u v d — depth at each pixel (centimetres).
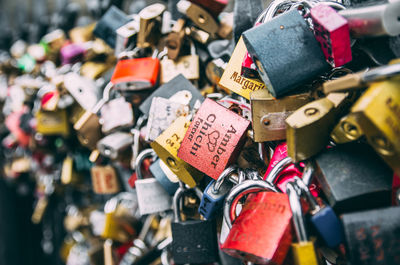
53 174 244
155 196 141
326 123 93
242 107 118
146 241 190
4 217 331
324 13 95
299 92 103
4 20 340
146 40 149
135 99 149
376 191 88
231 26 144
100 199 244
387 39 98
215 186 111
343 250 93
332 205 91
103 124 164
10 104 259
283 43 98
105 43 177
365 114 78
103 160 189
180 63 145
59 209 304
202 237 124
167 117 129
